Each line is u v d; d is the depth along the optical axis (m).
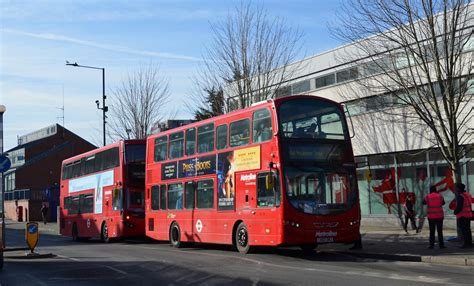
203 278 13.06
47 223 57.25
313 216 16.25
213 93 31.72
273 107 16.66
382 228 26.25
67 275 14.53
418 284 11.24
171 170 22.70
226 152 18.98
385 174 27.17
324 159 16.81
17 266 16.97
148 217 24.41
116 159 26.84
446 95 18.64
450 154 18.38
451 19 18.45
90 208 29.73
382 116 26.27
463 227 17.36
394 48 19.67
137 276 13.94
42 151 76.25
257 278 12.70
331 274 13.13
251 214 17.42
